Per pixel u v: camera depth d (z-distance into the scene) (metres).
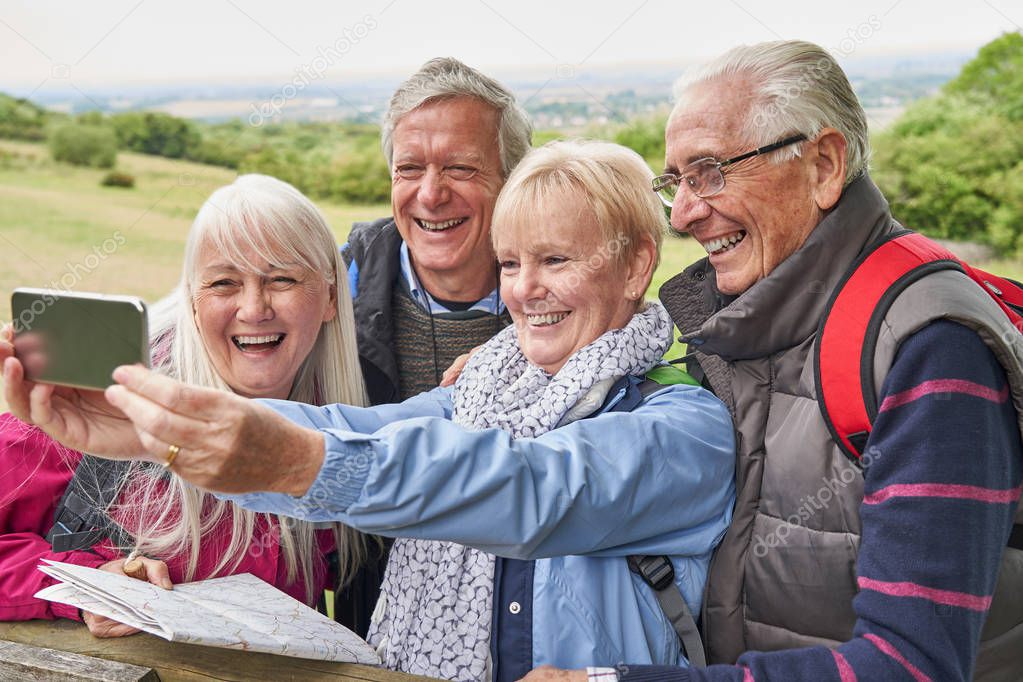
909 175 9.70
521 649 1.48
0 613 1.63
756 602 1.48
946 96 10.53
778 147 1.50
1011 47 10.48
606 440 1.43
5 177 15.77
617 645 1.46
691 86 1.58
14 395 1.28
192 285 1.70
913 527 1.25
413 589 1.61
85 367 1.22
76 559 1.67
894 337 1.31
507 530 1.29
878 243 1.43
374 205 13.81
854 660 1.25
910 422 1.28
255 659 1.50
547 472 1.34
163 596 1.53
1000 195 9.55
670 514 1.45
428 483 1.24
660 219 1.66
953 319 1.28
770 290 1.47
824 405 1.38
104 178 15.73
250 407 1.11
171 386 1.07
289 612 1.59
